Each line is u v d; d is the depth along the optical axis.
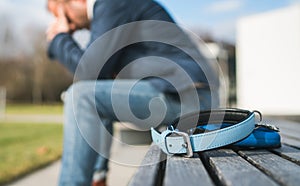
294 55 11.30
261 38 12.19
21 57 31.00
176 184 0.61
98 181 2.31
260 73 12.27
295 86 11.30
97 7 1.66
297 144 1.32
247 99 12.66
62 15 1.89
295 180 0.61
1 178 3.38
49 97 32.38
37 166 4.06
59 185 1.44
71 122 1.48
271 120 3.43
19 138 7.59
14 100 32.47
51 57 1.99
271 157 0.94
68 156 1.45
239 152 1.07
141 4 1.70
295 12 11.16
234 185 0.59
